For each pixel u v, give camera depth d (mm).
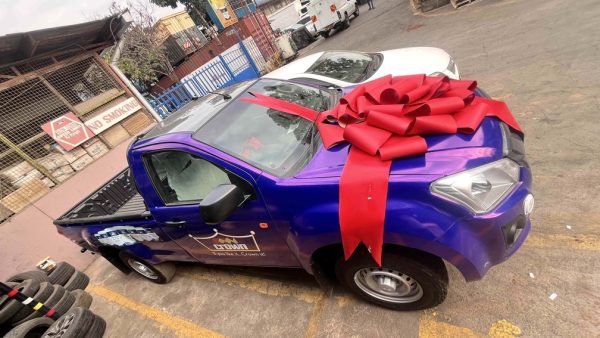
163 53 14836
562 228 2338
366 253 1976
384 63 4223
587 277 1990
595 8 5539
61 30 5676
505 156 1799
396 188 1717
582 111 3305
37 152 5594
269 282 3137
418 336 2109
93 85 6848
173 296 3600
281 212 2064
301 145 2330
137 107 7336
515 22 6766
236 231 2391
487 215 1650
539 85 4133
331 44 15602
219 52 14656
